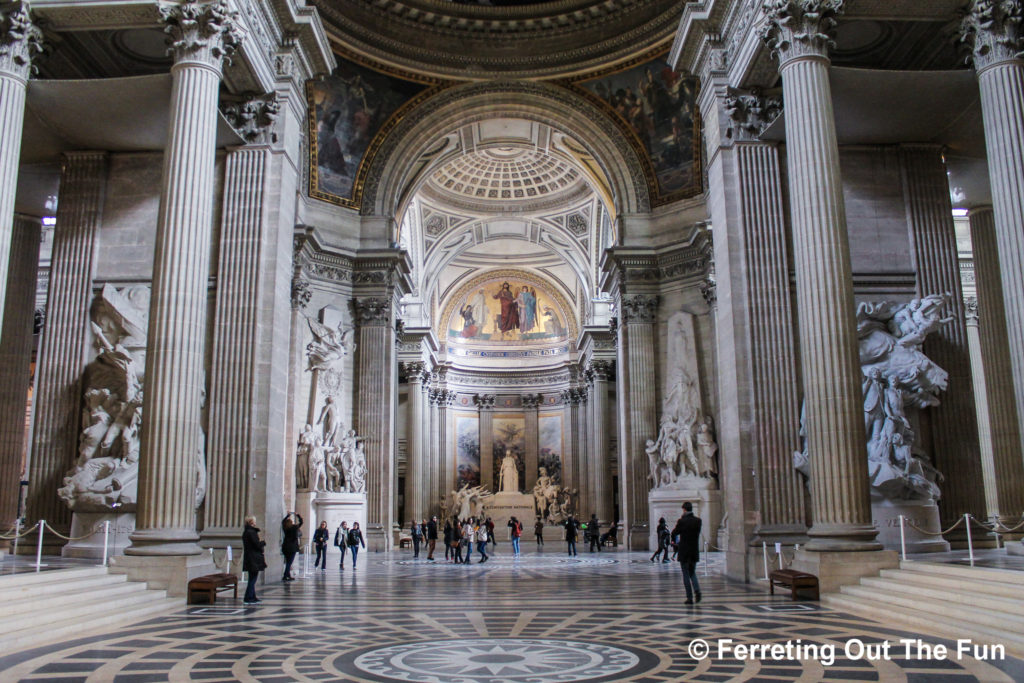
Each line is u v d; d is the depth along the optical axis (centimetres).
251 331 1658
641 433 3172
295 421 2914
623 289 3291
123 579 1252
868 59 1727
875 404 1566
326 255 3244
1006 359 2062
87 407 1628
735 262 1694
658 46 3184
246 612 1198
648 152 3362
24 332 2047
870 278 1717
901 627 985
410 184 3731
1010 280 1266
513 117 3500
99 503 1533
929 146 1778
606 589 1562
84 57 1695
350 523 2928
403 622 1091
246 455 1612
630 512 3153
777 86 1731
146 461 1294
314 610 1227
